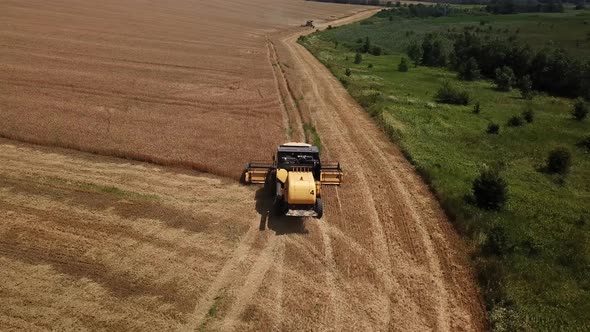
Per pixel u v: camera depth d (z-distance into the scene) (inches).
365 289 622.8
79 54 1955.0
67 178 867.4
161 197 820.0
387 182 953.5
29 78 1523.1
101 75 1658.5
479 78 2167.8
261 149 1066.1
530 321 569.0
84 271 612.1
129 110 1295.5
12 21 2501.2
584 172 1069.8
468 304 605.9
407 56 2878.9
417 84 1980.8
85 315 538.3
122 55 2034.9
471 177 982.4
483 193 844.0
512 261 684.1
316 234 741.3
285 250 693.9
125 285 591.8
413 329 558.9
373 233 756.0
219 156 999.6
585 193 959.6
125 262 636.1
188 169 938.1
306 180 723.4
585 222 817.5
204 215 770.2
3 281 584.4
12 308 541.6
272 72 1957.4
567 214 851.4
